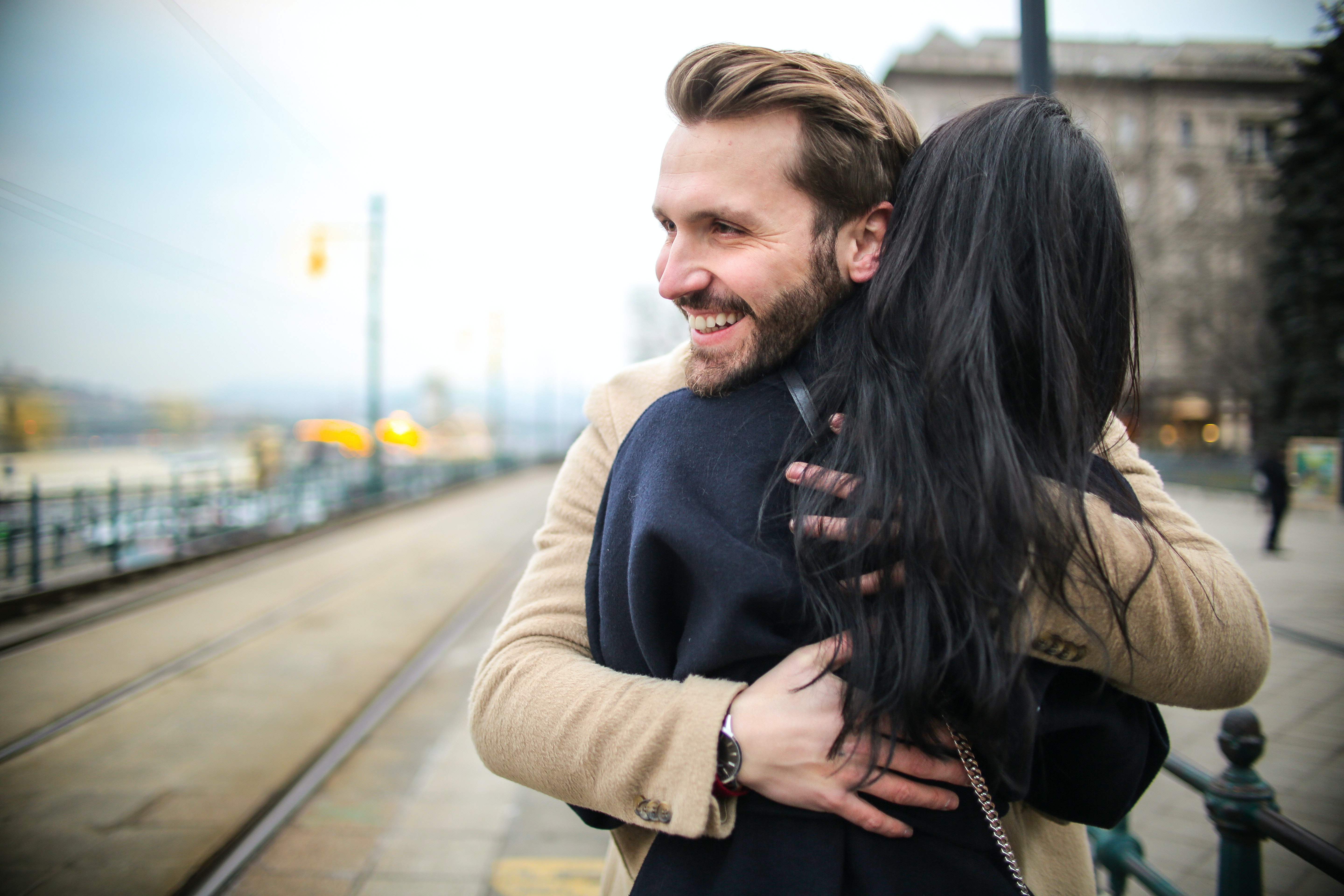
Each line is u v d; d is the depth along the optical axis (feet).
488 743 2.27
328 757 13.42
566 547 2.64
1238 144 74.08
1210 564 2.15
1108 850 5.95
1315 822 9.15
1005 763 1.82
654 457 2.17
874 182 2.20
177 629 23.02
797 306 2.15
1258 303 63.93
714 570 1.93
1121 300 2.19
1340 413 55.67
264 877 9.74
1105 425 2.16
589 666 2.23
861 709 1.82
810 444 2.02
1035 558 1.83
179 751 13.67
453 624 24.14
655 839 2.12
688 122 2.19
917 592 1.81
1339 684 14.23
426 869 9.97
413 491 76.43
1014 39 94.73
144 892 9.28
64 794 11.92
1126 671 1.99
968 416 1.84
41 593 24.62
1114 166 2.39
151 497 36.76
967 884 1.92
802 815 1.95
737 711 1.94
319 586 30.50
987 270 1.95
